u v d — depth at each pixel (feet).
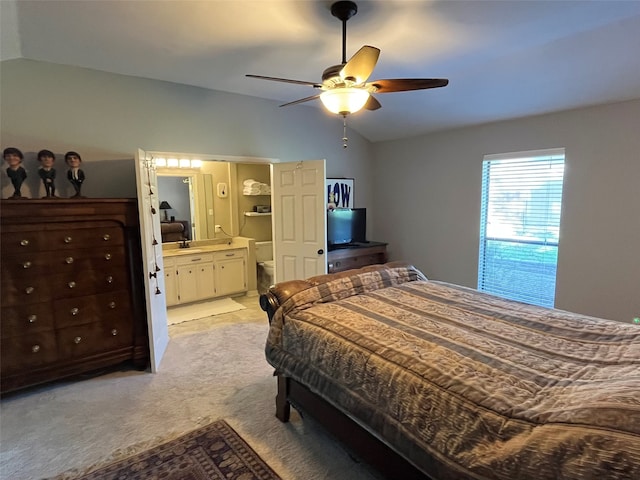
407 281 9.73
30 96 9.71
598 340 5.73
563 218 11.64
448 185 14.92
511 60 9.73
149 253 10.09
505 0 6.77
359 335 6.09
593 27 7.97
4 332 8.45
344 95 7.14
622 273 10.61
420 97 12.69
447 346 5.56
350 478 6.16
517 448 3.68
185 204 16.88
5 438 7.25
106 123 10.85
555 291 12.03
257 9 7.06
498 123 13.09
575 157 11.25
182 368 10.21
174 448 6.91
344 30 7.07
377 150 17.70
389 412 5.01
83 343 9.46
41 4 6.84
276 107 14.40
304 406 7.11
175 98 12.00
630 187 10.27
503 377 4.64
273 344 7.52
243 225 18.51
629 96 9.95
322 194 13.41
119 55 9.51
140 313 10.30
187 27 7.87
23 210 8.39
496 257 13.76
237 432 7.39
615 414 3.46
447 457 4.23
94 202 9.27
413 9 7.09
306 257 14.07
